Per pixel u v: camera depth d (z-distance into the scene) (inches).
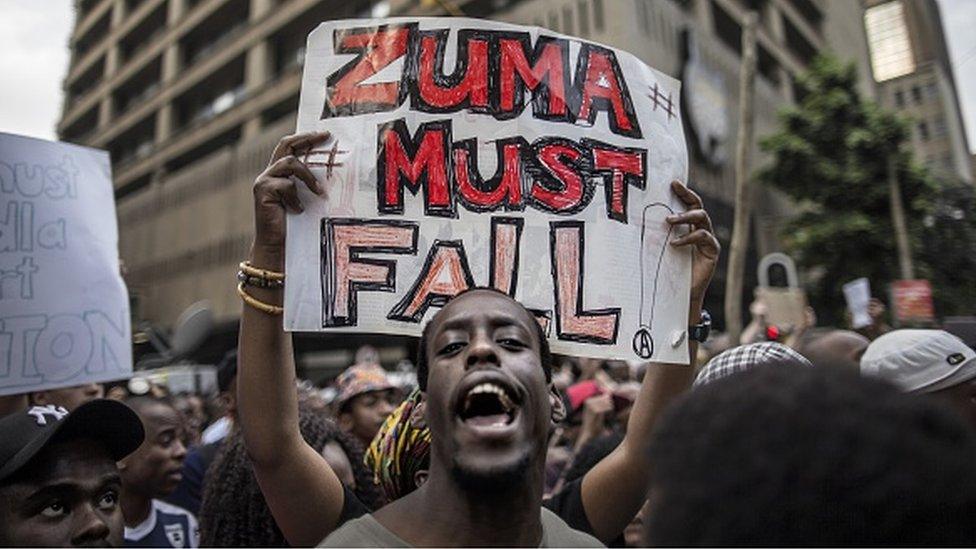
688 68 767.1
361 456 88.3
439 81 67.5
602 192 68.1
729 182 853.2
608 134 69.4
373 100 66.6
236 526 75.5
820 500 21.5
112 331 97.7
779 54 1132.5
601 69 70.6
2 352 87.7
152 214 1208.8
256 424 58.4
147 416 98.7
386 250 64.1
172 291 1117.7
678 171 71.5
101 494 61.2
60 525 58.3
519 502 45.9
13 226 91.7
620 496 66.6
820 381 24.1
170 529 101.6
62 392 100.2
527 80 68.4
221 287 1007.6
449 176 66.1
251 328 60.0
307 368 895.7
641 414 68.4
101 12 1584.6
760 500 22.1
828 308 720.3
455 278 64.5
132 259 1246.3
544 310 65.1
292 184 62.9
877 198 699.4
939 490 21.7
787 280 255.4
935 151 2132.1
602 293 66.2
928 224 733.9
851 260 707.4
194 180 1115.9
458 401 47.1
